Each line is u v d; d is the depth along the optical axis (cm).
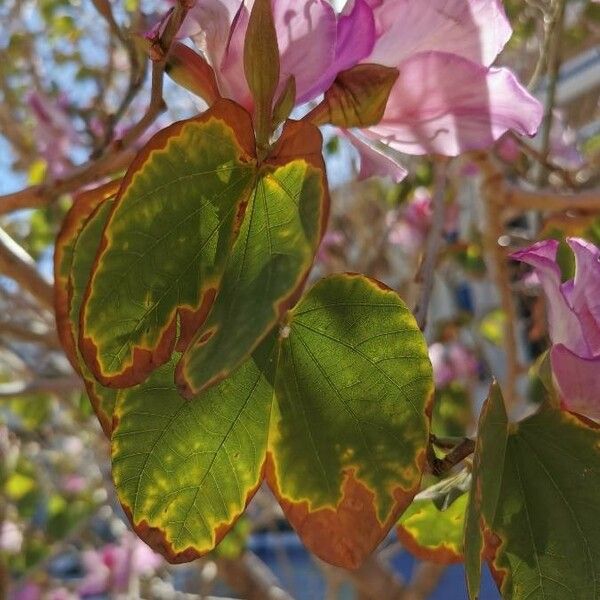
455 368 145
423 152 32
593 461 29
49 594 146
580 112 161
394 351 27
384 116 31
